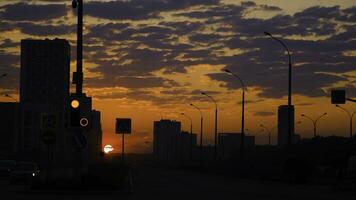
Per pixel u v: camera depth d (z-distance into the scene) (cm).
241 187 4081
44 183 3072
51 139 3109
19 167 4181
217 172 8106
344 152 9831
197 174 7356
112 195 2905
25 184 4100
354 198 3000
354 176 5091
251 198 2845
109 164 5269
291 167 5150
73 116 2898
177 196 2908
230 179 5731
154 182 4678
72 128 2925
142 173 7425
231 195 3075
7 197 2623
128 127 4322
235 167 8744
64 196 2742
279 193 3366
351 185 3950
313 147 11225
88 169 4094
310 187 4259
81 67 2975
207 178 5869
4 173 5291
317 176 6588
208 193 3231
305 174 5091
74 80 2955
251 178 6038
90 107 2928
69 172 4488
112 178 3328
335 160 9175
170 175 6712
